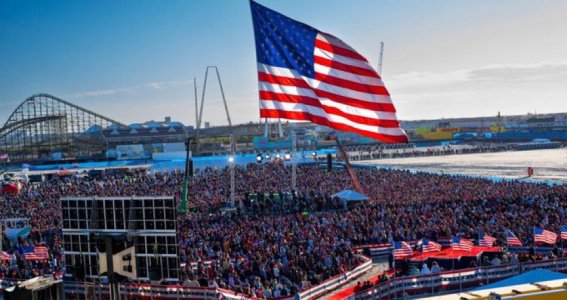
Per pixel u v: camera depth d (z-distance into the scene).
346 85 13.85
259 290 25.97
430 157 192.25
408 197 55.16
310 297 26.73
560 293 7.85
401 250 28.91
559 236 34.00
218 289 24.34
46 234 43.53
